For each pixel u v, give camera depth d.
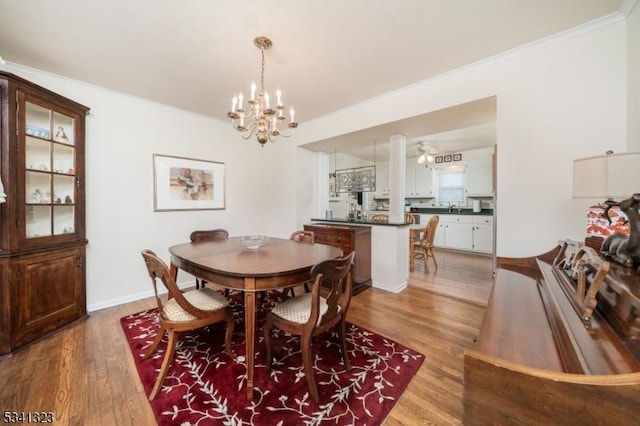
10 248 1.83
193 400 1.39
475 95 2.24
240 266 1.61
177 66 2.23
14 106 1.85
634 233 1.06
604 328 0.84
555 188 1.91
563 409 0.61
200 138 3.43
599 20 1.71
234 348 1.92
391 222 3.38
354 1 1.52
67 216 2.31
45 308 2.05
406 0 1.52
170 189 3.15
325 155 4.47
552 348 0.87
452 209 5.91
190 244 2.41
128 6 1.54
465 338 2.04
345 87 2.66
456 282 3.45
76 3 1.51
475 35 1.86
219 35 1.82
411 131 3.20
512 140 2.07
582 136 1.80
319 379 1.56
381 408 1.33
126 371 1.62
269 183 4.30
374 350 1.87
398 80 2.52
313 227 3.55
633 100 1.57
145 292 2.96
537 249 1.98
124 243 2.80
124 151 2.79
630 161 1.06
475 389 0.72
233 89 2.68
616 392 0.55
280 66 2.24
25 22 1.67
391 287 3.15
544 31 1.83
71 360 1.73
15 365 1.68
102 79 2.46
